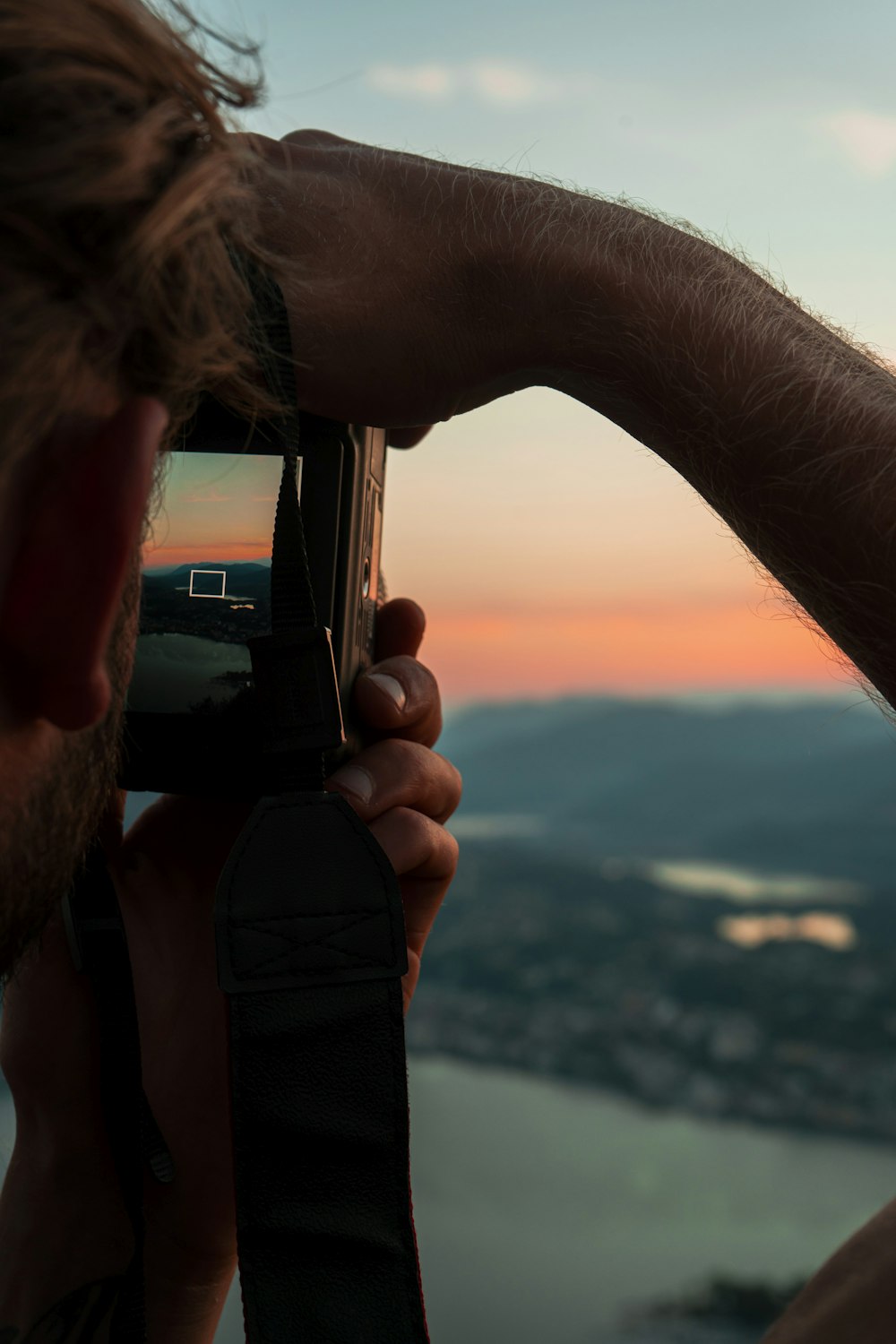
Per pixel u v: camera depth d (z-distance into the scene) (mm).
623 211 482
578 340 468
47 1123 547
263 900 403
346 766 518
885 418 436
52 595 258
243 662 500
